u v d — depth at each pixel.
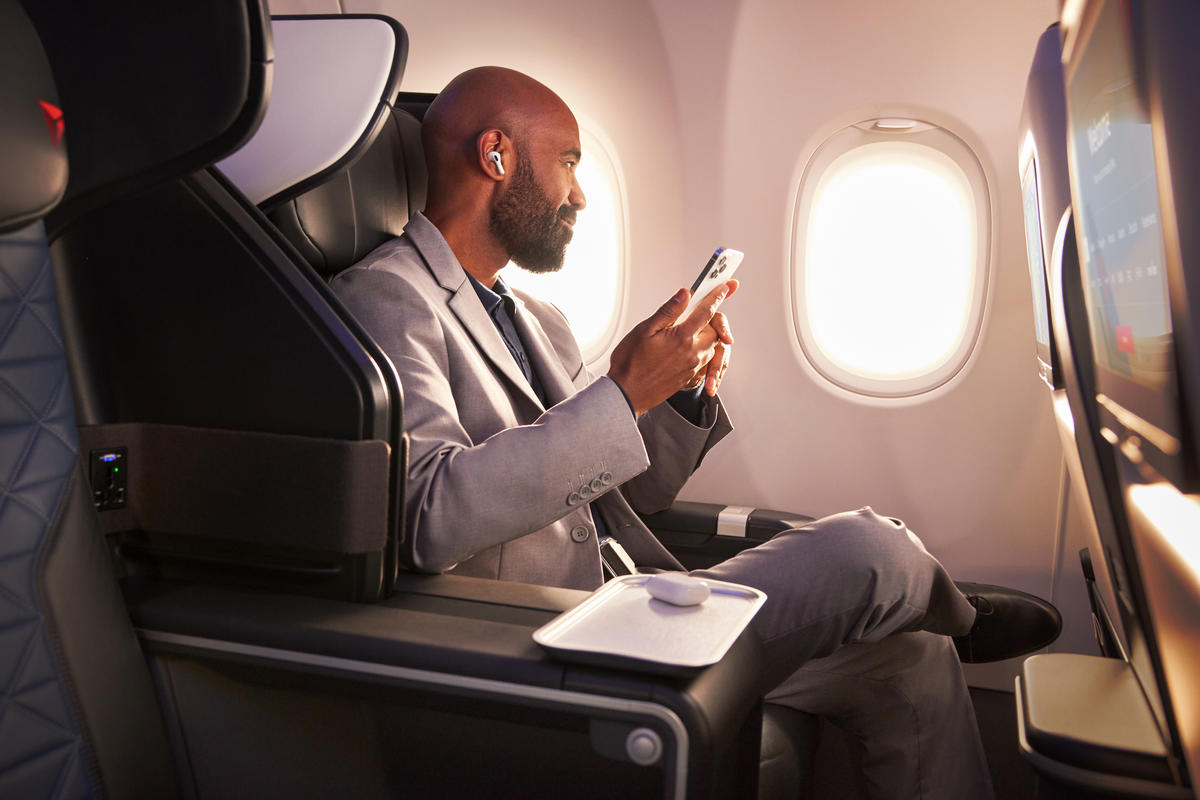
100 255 1.05
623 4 1.98
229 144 0.87
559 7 2.02
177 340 1.04
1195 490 0.55
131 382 1.07
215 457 1.03
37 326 0.91
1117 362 0.76
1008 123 1.88
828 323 2.06
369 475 0.97
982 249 1.95
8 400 0.86
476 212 1.47
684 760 0.77
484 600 1.00
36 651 0.83
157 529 1.07
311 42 1.16
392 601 1.00
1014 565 2.03
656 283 2.11
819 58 1.94
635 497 1.73
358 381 0.97
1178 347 0.54
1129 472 0.75
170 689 0.98
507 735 0.89
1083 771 0.71
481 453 1.12
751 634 0.89
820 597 1.12
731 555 1.90
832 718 1.29
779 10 1.92
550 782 0.88
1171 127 0.51
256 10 0.82
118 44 0.88
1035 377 1.97
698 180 2.04
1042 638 1.84
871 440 2.06
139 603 0.99
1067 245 0.99
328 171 1.12
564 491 1.13
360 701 0.93
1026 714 0.79
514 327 1.56
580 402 1.16
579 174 2.12
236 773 0.98
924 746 1.24
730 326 2.10
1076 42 0.78
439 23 2.10
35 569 0.85
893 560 1.13
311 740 0.96
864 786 1.27
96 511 0.98
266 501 1.00
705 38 1.96
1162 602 0.66
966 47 1.87
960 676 1.30
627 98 2.04
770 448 2.12
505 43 2.08
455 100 1.47
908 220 1.99
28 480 0.86
